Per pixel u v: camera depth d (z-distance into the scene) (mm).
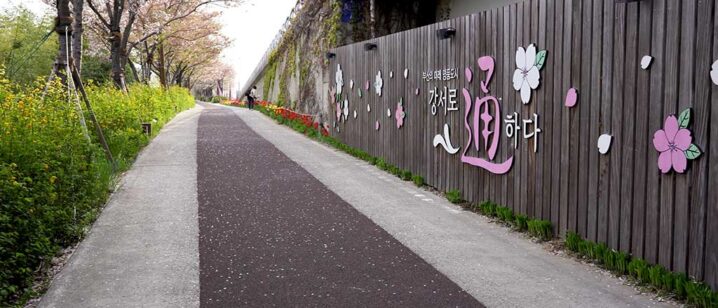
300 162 10547
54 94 7844
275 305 4059
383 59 10141
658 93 4152
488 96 6605
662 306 3871
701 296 3693
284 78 25047
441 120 7895
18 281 4293
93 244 5492
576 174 5117
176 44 34719
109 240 5625
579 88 5043
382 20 16297
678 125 3963
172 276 4648
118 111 11312
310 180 8781
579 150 5070
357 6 16250
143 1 22797
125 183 8383
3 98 6602
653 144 4203
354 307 4020
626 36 4469
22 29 31125
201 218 6477
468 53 7070
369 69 10922
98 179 7098
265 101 31469
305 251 5305
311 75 19344
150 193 7738
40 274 4703
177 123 19719
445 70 7715
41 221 4918
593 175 4891
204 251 5301
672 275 4000
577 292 4203
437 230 6012
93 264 4934
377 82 10461
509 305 4016
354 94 11938
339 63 13062
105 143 9070
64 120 7121
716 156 3697
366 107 11141
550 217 5535
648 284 4188
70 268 4836
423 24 16578
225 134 15781
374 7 16109
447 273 4695
